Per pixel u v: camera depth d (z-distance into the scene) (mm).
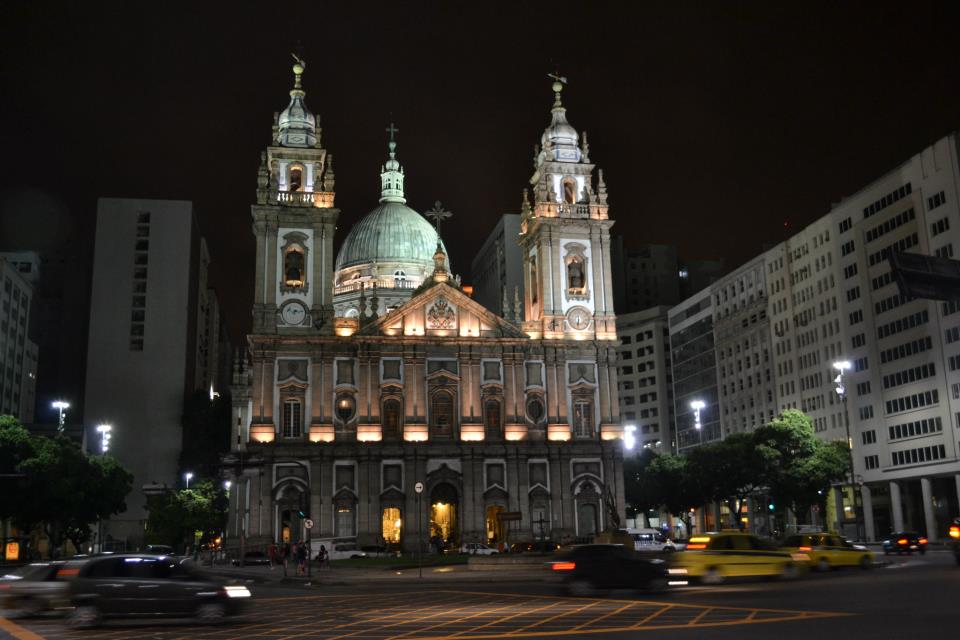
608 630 27250
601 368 103500
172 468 156250
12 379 150125
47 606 35875
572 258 106188
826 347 133250
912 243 113375
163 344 161500
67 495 95438
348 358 98500
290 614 35875
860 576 46969
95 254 163750
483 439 98688
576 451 100250
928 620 26984
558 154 110312
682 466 115938
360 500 94125
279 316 98500
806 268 139500
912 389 113062
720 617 29656
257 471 91938
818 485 103250
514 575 58594
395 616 34000
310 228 100875
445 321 101625
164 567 32906
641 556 42500
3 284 145125
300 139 105062
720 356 166000
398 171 147875
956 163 105750
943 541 106938
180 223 167250
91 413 157125
